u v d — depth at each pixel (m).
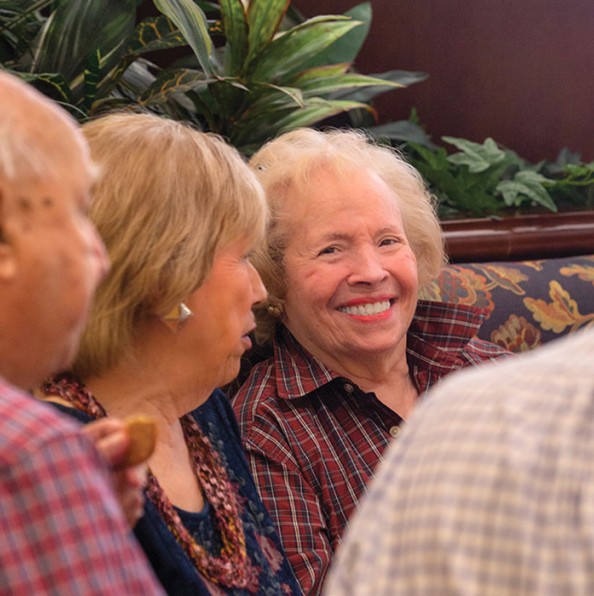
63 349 0.95
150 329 1.56
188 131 1.62
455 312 2.35
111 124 1.59
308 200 2.21
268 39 2.59
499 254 3.11
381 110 3.77
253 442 2.10
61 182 0.91
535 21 3.84
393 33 3.74
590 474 0.86
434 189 3.32
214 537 1.59
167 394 1.59
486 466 0.89
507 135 3.88
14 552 0.77
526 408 0.91
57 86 2.27
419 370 2.35
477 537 0.87
